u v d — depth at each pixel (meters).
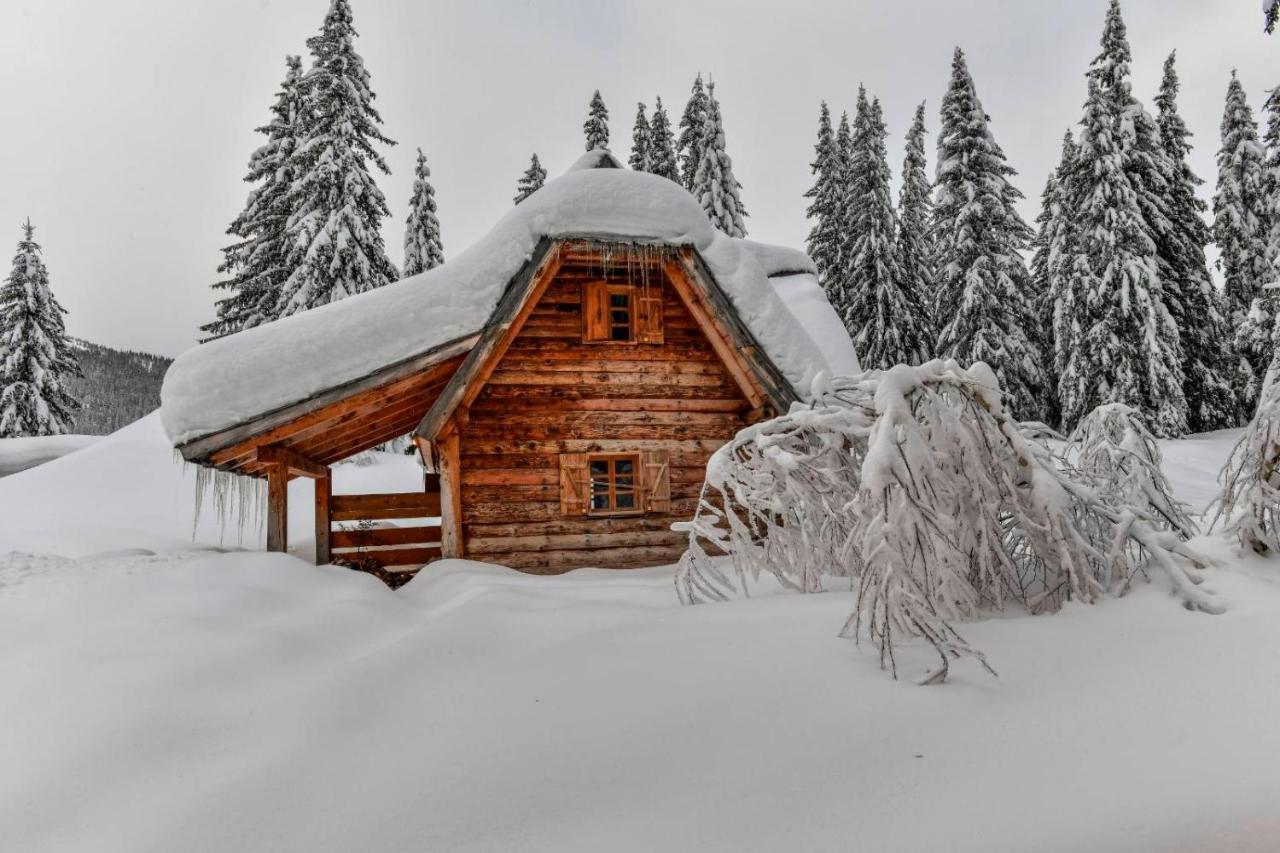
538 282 8.31
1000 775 2.52
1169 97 26.36
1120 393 20.89
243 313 24.12
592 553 8.73
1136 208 21.41
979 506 4.51
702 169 28.44
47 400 28.88
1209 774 2.37
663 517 8.98
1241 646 3.29
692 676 3.61
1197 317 23.08
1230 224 27.11
